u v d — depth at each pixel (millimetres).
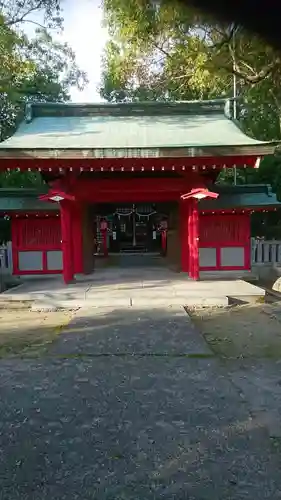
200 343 6980
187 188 13000
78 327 8172
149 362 6059
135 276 14359
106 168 11773
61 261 14945
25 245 14961
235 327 8359
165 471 3330
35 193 15141
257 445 3705
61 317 9617
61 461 3500
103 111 15164
